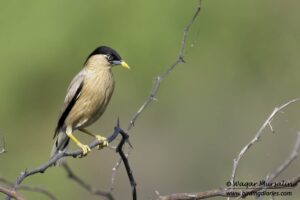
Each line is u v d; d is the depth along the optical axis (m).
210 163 16.95
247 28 18.84
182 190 16.75
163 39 17.98
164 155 17.27
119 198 16.25
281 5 19.08
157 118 17.83
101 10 17.86
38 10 17.45
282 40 18.81
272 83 18.39
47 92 17.78
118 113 17.88
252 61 18.70
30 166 17.53
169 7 18.03
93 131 17.47
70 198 16.12
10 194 6.32
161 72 17.89
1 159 17.23
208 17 18.55
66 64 17.67
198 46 18.30
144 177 16.91
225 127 17.67
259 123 17.67
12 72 17.45
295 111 14.15
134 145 17.34
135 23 17.91
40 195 15.23
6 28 17.38
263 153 12.72
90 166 16.62
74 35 17.69
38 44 17.44
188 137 17.55
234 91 18.33
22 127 17.83
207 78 18.25
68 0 17.67
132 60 17.86
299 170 12.30
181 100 17.97
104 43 17.84
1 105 17.59
